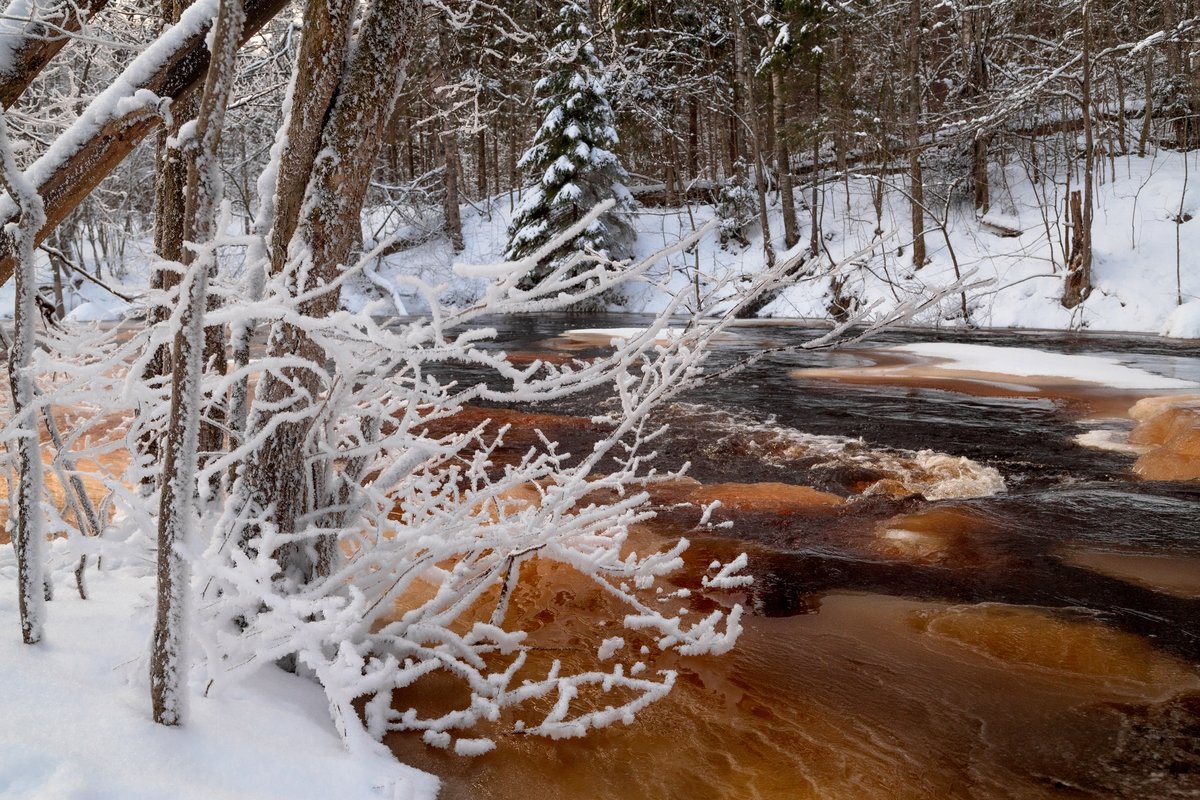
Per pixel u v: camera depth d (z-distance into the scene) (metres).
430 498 2.52
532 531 2.38
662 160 29.52
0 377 5.52
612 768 1.96
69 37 2.00
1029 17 23.98
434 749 1.99
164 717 1.59
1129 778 2.02
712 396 8.73
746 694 2.42
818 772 2.00
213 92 1.31
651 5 24.80
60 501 3.21
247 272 2.00
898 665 2.64
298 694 2.05
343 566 2.47
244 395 2.30
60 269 14.12
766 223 21.42
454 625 2.84
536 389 2.05
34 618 1.79
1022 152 21.91
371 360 1.91
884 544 3.88
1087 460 5.84
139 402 2.02
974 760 2.08
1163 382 9.09
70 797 1.28
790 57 21.97
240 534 2.16
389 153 28.70
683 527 4.16
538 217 24.19
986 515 4.29
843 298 19.02
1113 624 2.97
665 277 2.35
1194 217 17.30
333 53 1.98
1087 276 16.48
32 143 4.29
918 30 22.91
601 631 2.86
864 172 23.78
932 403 8.18
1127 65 21.17
